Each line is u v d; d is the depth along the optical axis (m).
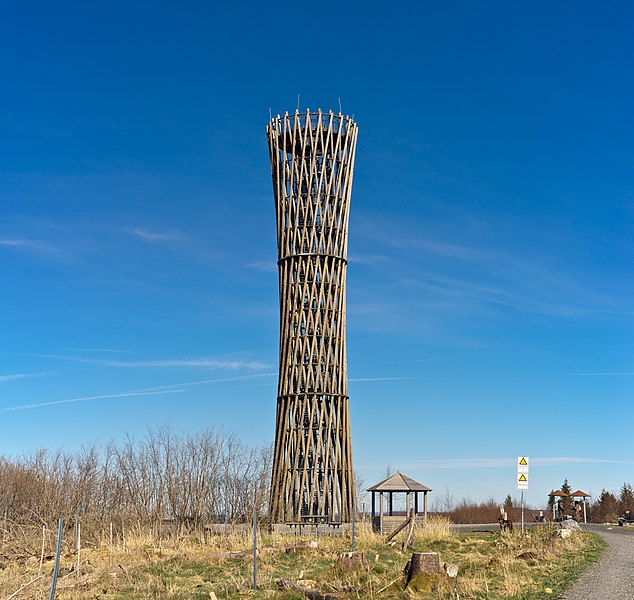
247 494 48.84
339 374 44.25
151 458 49.75
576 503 65.06
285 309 45.16
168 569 28.42
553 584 20.80
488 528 48.97
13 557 35.22
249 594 21.83
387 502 45.94
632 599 18.25
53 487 50.06
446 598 19.22
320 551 31.16
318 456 43.00
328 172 46.22
